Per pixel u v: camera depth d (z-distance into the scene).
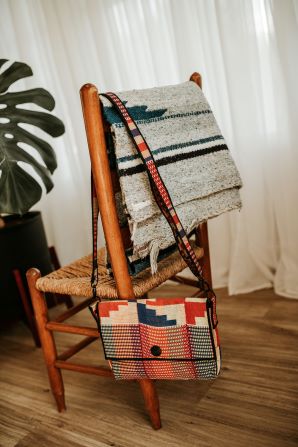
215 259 1.79
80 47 1.78
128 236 0.92
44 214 2.10
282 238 1.61
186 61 1.59
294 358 1.20
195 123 0.98
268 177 1.61
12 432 1.09
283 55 1.41
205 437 0.95
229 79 1.51
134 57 1.70
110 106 0.82
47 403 1.20
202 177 0.96
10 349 1.57
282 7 1.37
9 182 1.24
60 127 1.34
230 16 1.46
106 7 1.68
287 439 0.90
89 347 1.49
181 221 0.91
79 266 1.17
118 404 1.14
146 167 0.83
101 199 0.85
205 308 0.82
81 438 1.03
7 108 1.28
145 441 0.98
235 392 1.09
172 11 1.56
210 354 0.84
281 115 1.50
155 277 0.99
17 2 1.83
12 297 1.54
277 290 1.62
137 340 0.89
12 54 1.92
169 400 1.11
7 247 1.48
